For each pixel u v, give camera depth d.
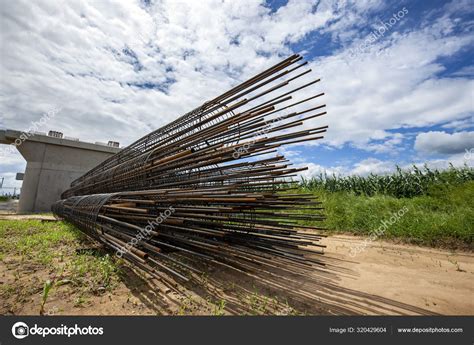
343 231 7.64
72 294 2.75
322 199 10.36
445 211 7.86
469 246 5.39
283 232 4.04
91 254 4.32
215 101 3.69
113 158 7.58
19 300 2.59
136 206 3.99
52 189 15.56
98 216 4.46
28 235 6.19
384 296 2.85
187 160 3.61
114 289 2.91
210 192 3.14
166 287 3.01
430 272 3.76
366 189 14.73
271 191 4.23
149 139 5.44
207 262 3.96
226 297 2.82
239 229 4.05
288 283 3.27
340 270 3.85
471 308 2.56
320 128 3.01
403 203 8.78
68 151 16.25
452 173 12.59
